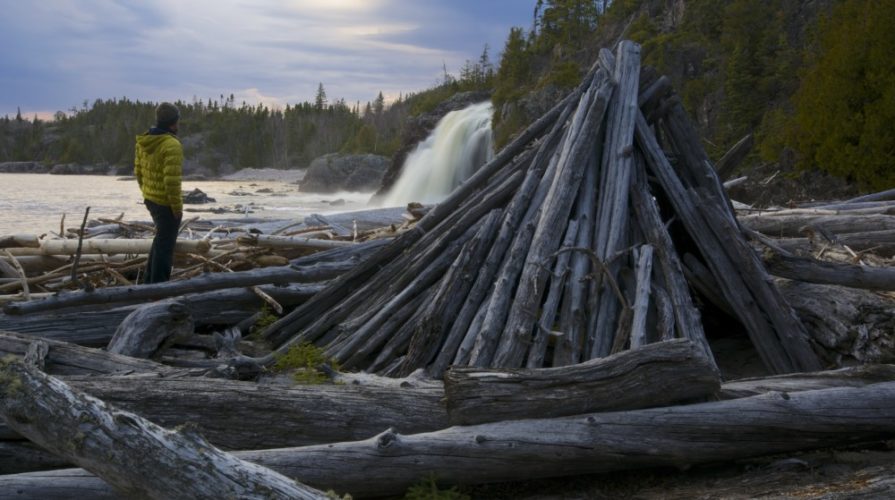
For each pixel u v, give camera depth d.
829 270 7.14
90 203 36.59
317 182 86.12
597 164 7.73
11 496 3.62
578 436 4.18
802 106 26.36
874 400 4.61
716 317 7.73
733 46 47.41
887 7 24.31
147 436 2.98
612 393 4.33
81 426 3.00
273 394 4.46
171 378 4.64
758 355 7.07
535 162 7.86
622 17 63.16
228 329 7.38
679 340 4.49
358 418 4.44
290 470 3.96
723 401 4.48
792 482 4.17
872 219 11.32
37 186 65.56
